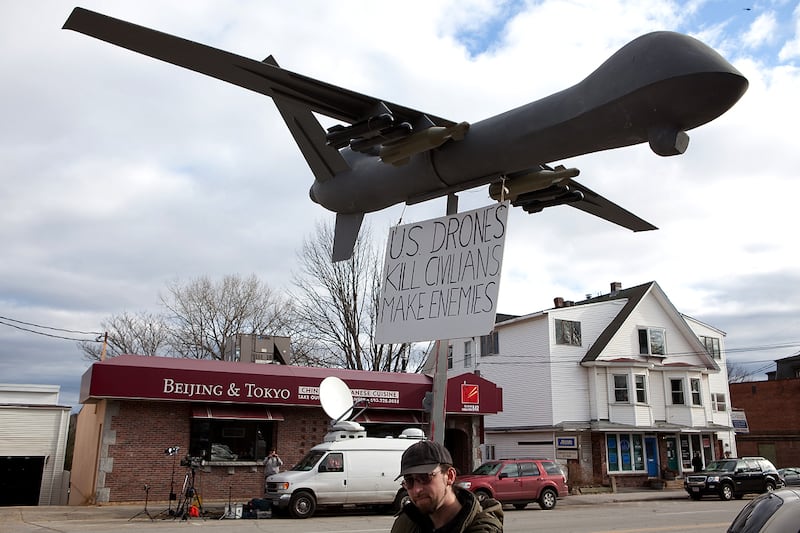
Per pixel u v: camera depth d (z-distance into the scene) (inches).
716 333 1381.6
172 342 1531.7
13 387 1086.4
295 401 772.0
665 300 1277.1
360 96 172.4
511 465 764.0
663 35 153.5
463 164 178.9
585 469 1122.0
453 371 1390.3
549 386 1154.7
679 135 152.9
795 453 1409.9
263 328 1519.4
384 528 524.1
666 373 1243.2
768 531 211.0
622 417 1167.0
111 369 692.7
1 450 975.0
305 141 207.6
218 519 602.2
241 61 164.2
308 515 617.9
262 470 767.1
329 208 216.7
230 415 746.2
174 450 619.8
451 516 99.7
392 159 184.2
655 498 949.2
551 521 602.9
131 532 486.6
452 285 158.1
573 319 1208.2
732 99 148.3
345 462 645.9
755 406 1494.8
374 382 816.3
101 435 709.9
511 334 1251.8
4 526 523.2
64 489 994.1
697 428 1220.5
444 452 101.7
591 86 158.9
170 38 156.7
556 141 165.3
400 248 171.3
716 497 987.9
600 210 230.2
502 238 152.8
